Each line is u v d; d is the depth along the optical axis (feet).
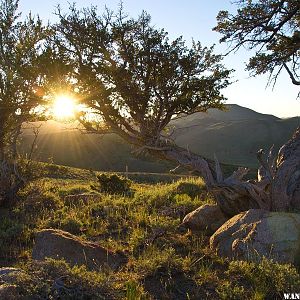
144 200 48.11
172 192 50.72
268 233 26.48
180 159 36.60
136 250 29.68
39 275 20.21
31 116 48.01
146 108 36.06
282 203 32.83
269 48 40.68
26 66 37.29
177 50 35.17
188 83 35.47
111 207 43.65
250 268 23.82
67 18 34.81
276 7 38.55
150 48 34.47
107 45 34.83
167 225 33.76
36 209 47.24
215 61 35.91
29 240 34.78
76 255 26.71
